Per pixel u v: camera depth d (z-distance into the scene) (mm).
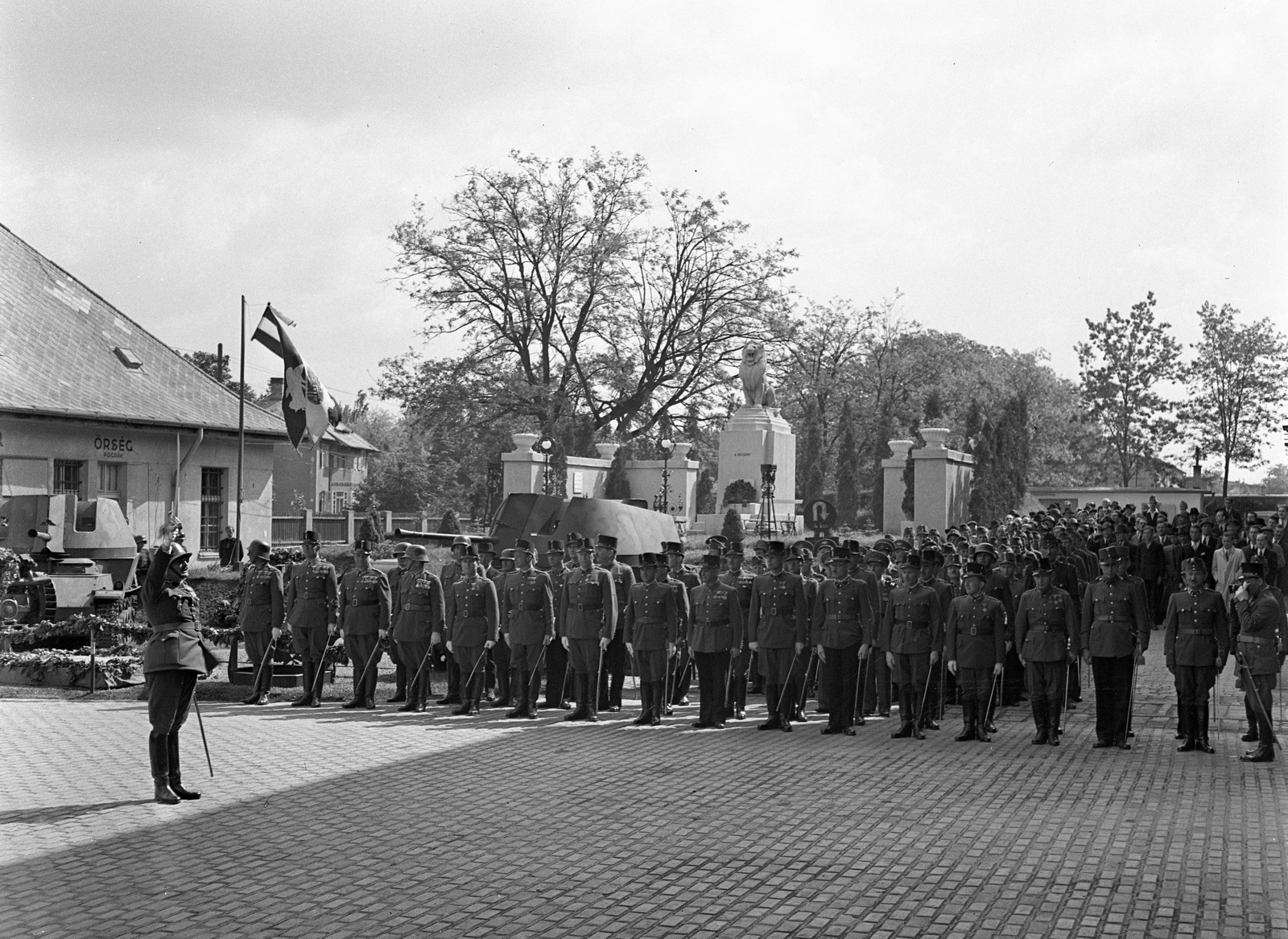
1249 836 9773
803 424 64688
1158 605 26688
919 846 9547
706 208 57906
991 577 17406
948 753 13719
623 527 23062
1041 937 7469
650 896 8344
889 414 57312
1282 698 17203
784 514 50969
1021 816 10516
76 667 18562
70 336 35656
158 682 11117
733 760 13258
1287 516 24047
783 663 15508
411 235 56188
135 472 34719
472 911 8055
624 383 57938
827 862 9125
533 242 56719
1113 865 8953
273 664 19234
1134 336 65250
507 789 11695
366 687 17156
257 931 7703
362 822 10406
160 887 8602
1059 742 14469
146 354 37656
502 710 17141
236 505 38312
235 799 11234
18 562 21578
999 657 14586
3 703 16938
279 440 38281
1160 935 7492
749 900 8234
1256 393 62719
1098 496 54531
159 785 11086
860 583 15414
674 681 17969
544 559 21359
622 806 10953
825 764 12984
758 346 51875
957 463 44344
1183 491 53188
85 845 9672
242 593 17938
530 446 47875
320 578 17375
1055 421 75250
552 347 57969
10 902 8273
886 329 72188
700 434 60469
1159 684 19312
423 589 17094
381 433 117188
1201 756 13484
